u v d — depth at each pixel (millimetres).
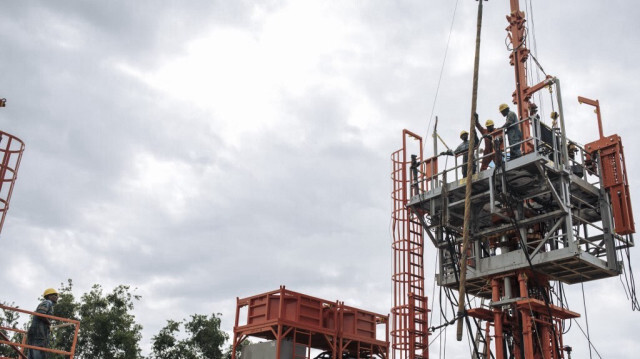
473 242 25641
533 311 23594
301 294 26672
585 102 25984
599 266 23062
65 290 50406
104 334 46375
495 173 22953
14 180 18141
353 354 28891
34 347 16547
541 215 23094
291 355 25609
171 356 49281
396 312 29688
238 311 27766
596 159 25094
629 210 24016
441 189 24797
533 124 22656
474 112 18922
